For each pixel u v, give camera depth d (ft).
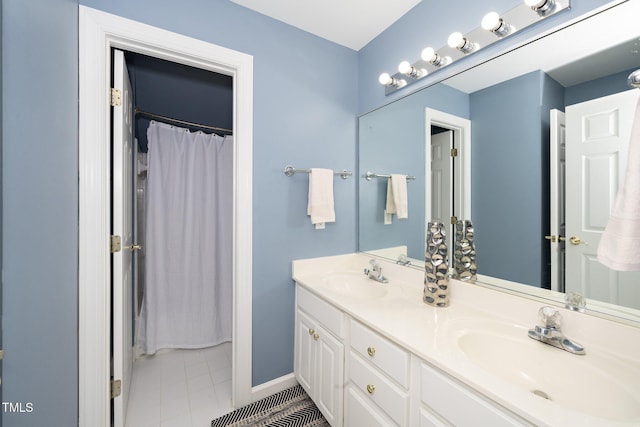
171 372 6.20
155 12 4.19
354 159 6.38
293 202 5.56
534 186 3.45
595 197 2.96
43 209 2.70
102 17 3.81
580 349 2.70
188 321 7.17
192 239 7.16
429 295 3.99
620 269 2.13
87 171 3.72
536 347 2.88
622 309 2.77
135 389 5.60
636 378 2.33
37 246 2.57
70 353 3.42
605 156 2.88
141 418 4.80
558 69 3.21
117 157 4.27
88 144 3.72
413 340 2.91
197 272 7.25
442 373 2.56
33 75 2.50
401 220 5.37
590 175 2.99
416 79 5.00
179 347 7.11
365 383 3.57
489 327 3.28
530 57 3.45
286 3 4.89
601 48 2.88
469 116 4.17
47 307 2.77
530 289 3.48
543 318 2.98
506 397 2.03
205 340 7.29
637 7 2.67
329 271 5.94
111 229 4.34
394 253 5.54
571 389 2.57
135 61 5.76
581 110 3.04
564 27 3.12
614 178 2.82
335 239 6.11
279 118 5.35
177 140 7.02
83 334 3.72
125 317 4.80
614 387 2.31
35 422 2.52
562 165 3.21
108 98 4.00
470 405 2.30
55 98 2.97
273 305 5.41
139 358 6.73
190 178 7.09
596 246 2.93
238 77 4.90
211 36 4.64
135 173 6.43
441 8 4.49
